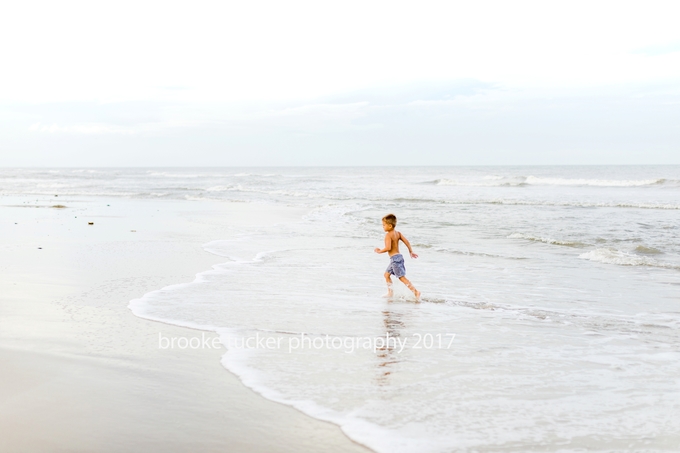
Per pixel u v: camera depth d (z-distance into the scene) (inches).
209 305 285.1
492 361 200.8
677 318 274.1
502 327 252.8
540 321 265.4
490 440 135.7
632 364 199.5
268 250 510.3
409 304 300.0
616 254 469.1
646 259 458.3
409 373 185.8
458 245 552.7
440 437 136.8
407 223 754.8
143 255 463.5
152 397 159.5
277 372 184.1
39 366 183.6
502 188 1684.3
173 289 325.1
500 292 337.7
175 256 462.0
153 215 893.2
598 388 173.6
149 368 185.0
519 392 169.0
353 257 470.9
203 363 191.9
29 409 148.8
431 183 2082.9
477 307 295.9
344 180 2442.2
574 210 938.1
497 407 156.8
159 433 135.9
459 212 920.3
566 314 281.4
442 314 277.7
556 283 368.2
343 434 137.7
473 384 175.8
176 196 1480.1
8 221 754.2
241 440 133.3
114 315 258.7
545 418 149.6
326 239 596.4
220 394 163.3
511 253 503.2
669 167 3993.6
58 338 217.3
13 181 2391.7
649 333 245.4
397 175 3051.2
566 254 497.7
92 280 347.9
